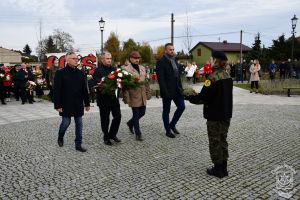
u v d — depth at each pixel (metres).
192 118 10.58
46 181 5.22
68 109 6.88
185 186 4.91
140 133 7.78
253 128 8.94
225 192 4.67
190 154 6.58
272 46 46.31
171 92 7.72
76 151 6.94
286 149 6.85
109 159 6.33
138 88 7.63
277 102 14.88
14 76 16.69
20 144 7.63
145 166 5.88
